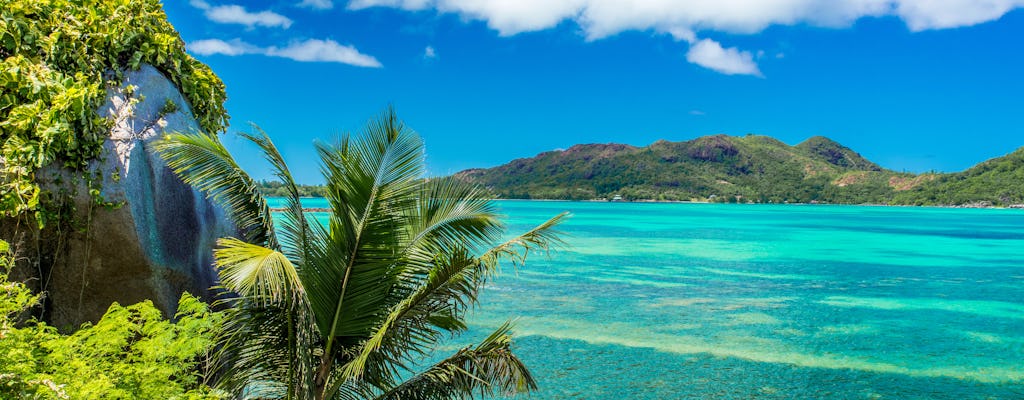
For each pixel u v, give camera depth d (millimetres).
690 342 19547
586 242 57312
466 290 6273
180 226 6547
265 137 5738
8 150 5496
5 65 5742
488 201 6469
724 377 16234
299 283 5074
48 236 5762
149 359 4695
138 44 6793
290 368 5863
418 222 6285
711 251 49688
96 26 6457
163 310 6129
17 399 3582
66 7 6422
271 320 6047
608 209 172750
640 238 62688
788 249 52656
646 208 189625
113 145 6047
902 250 53438
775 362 17562
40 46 6160
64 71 6207
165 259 6223
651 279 32531
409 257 6406
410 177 6098
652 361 17438
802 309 25250
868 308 25656
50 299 5801
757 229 81188
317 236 6109
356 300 6129
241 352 6105
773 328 21641
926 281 34062
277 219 6043
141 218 6039
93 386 3891
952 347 19391
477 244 6508
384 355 6230
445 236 6414
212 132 7906
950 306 26422
